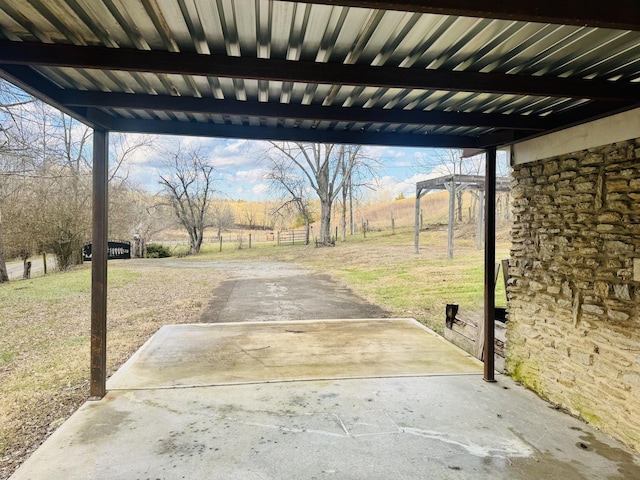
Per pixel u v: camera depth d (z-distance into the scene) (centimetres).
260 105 274
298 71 204
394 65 213
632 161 258
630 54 196
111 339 539
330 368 403
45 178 1087
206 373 388
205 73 199
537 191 349
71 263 1276
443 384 363
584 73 220
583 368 295
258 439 266
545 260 338
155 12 163
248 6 158
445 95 258
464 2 126
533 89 219
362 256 1453
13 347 511
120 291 913
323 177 1916
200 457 245
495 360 421
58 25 175
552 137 328
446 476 226
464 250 1362
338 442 263
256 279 1105
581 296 298
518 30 173
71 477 224
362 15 163
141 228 1956
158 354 446
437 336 527
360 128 346
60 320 652
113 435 270
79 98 260
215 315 682
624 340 261
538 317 345
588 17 132
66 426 282
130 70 197
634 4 134
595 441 265
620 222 266
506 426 286
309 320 623
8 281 1042
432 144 366
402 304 763
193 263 1542
